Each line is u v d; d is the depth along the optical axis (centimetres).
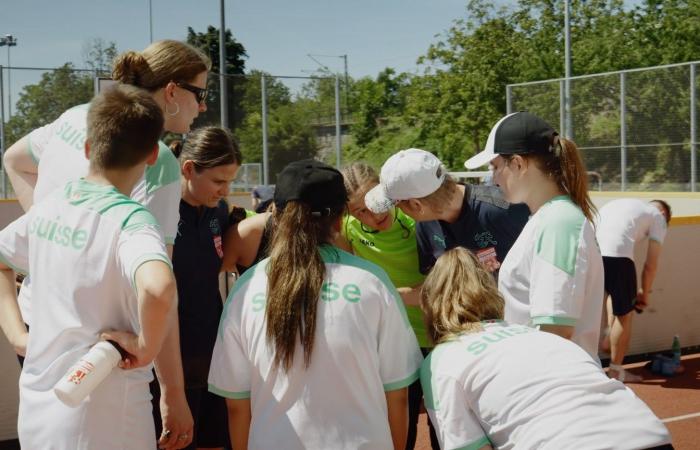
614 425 223
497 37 3166
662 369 698
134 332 221
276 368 230
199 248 334
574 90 1548
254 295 240
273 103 1941
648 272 664
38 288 225
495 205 342
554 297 267
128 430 218
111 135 224
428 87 3344
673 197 1328
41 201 247
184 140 345
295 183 241
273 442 229
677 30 2938
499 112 3161
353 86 4875
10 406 462
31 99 1644
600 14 3180
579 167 286
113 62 293
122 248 213
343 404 230
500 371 235
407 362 244
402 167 333
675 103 1404
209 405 352
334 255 242
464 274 264
